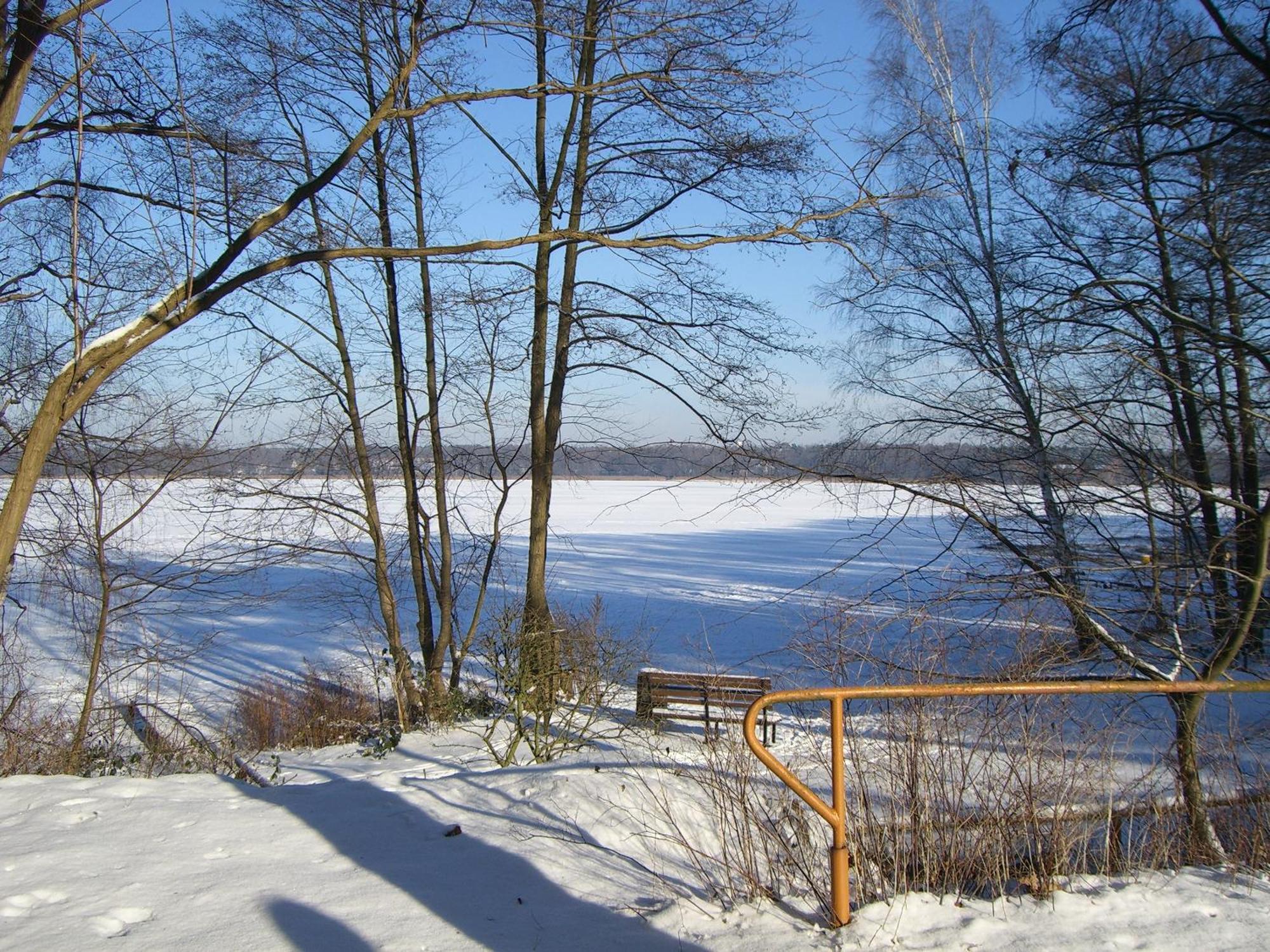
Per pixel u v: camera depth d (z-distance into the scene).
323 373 11.87
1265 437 7.04
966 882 4.15
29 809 5.34
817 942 3.51
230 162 8.59
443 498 12.46
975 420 9.37
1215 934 3.52
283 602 20.56
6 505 5.34
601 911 3.98
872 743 4.72
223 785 6.27
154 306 5.60
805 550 31.86
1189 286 7.51
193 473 11.27
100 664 11.41
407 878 4.37
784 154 10.69
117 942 3.52
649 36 7.38
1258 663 7.08
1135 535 7.36
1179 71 7.29
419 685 11.87
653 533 39.06
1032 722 4.57
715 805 4.69
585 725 9.07
